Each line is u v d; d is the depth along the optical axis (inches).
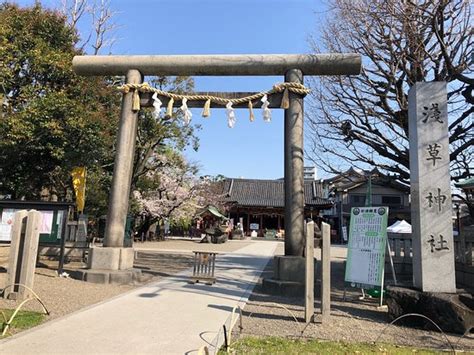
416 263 282.8
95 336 211.9
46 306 277.1
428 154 285.4
